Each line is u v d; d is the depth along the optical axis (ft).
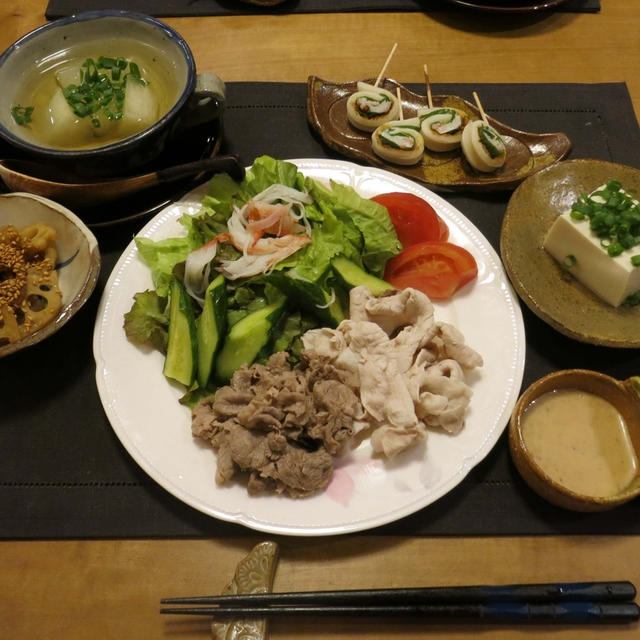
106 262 1.63
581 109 1.89
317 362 1.41
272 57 1.97
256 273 1.50
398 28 2.03
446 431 1.39
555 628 1.27
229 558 1.33
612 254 1.51
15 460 1.42
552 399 1.42
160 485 1.36
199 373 1.44
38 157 1.48
